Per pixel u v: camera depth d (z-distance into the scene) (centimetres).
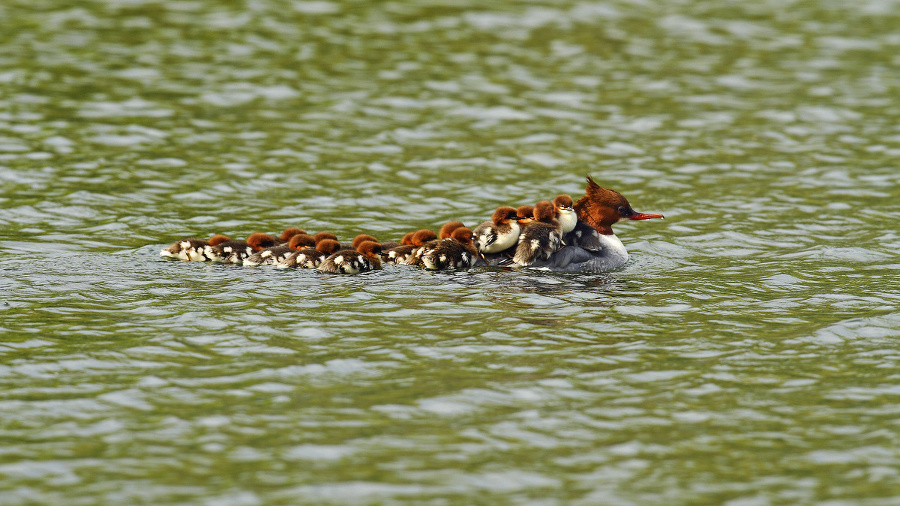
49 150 3797
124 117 4256
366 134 4194
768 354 2027
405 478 1542
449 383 1867
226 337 2070
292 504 1468
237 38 5581
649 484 1539
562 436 1677
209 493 1493
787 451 1639
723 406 1792
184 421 1702
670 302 2362
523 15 6306
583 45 5719
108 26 5709
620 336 2122
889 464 1596
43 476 1528
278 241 2756
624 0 6769
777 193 3569
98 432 1662
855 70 5341
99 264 2600
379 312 2242
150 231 2997
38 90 4547
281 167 3741
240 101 4575
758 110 4669
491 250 2684
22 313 2191
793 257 2841
